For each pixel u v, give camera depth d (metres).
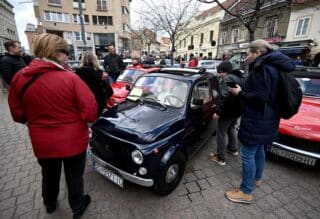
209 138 4.40
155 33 19.89
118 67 7.13
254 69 2.06
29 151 3.73
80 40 30.64
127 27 34.94
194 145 3.39
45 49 1.60
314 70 4.51
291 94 2.01
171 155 2.43
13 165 3.25
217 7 26.31
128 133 2.37
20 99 1.70
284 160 3.55
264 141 2.23
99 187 2.76
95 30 30.84
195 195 2.66
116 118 2.74
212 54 26.80
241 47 20.44
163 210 2.38
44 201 2.21
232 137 3.63
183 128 2.82
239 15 6.47
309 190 2.81
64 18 29.00
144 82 3.57
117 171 2.42
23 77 1.58
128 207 2.41
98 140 2.62
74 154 1.80
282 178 3.07
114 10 30.88
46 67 1.58
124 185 2.82
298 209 2.46
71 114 1.73
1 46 43.38
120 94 5.11
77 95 1.69
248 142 2.26
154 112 2.88
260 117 2.12
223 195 2.68
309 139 2.88
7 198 2.52
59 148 1.71
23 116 1.81
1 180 2.86
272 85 1.99
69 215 2.29
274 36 16.77
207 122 3.79
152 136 2.34
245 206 2.49
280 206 2.51
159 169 2.34
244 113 2.25
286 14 15.67
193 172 3.18
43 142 1.70
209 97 3.82
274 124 2.21
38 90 1.57
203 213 2.36
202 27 28.17
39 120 1.68
